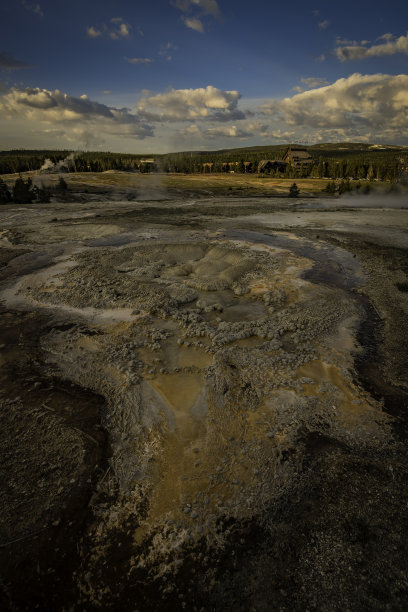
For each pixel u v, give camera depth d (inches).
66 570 227.8
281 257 951.0
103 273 794.8
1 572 224.2
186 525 254.5
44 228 1304.1
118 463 306.2
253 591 215.0
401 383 417.7
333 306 629.9
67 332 535.5
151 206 2018.9
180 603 211.2
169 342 506.0
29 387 407.2
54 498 272.2
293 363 455.2
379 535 241.1
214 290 716.0
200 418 359.9
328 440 333.1
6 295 692.1
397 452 318.7
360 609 202.4
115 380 418.6
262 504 268.8
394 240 1173.1
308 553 233.8
